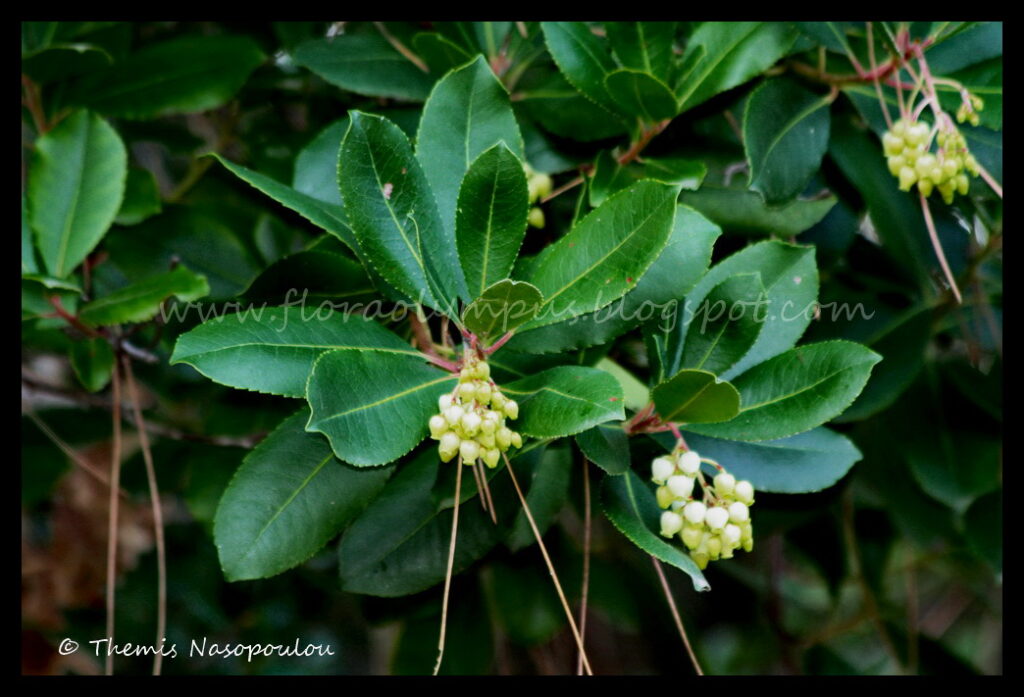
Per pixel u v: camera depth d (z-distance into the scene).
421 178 0.46
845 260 0.62
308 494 0.48
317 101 0.66
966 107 0.53
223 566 0.47
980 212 0.59
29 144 0.64
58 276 0.55
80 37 0.62
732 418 0.45
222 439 0.62
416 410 0.44
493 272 0.45
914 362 0.58
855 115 0.58
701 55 0.53
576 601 0.64
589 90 0.52
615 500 0.48
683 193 0.55
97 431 0.67
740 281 0.47
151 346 0.58
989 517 0.60
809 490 0.49
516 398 0.45
